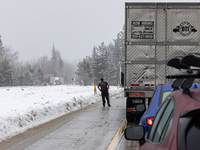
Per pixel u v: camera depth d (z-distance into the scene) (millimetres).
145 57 12812
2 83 86188
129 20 12836
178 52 12688
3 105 21266
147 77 12812
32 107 15680
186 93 2557
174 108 2484
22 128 12195
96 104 23672
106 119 14477
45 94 36625
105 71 111750
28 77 122250
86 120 14273
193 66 2484
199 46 12617
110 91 41656
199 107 2117
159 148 2504
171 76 2844
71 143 9242
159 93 7117
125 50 12883
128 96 12805
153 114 6066
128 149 8383
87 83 112938
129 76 12883
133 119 13000
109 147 8656
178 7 12656
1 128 11047
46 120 14711
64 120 14531
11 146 9039
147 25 12766
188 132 2105
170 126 2418
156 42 12750
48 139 9922
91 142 9352
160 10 12750
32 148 8664
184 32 12680
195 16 12641
